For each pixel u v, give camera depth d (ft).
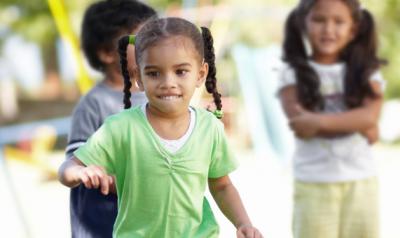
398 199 50.57
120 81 23.17
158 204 18.34
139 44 17.97
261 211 47.19
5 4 93.97
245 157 72.54
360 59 27.32
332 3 27.02
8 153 58.95
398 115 82.58
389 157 71.05
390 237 40.14
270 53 72.74
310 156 26.81
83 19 24.70
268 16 82.69
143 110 18.56
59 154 76.33
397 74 85.46
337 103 27.32
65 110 103.60
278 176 61.41
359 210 26.66
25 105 104.78
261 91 71.26
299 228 26.91
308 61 27.50
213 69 19.71
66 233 45.16
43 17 93.86
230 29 83.41
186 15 60.59
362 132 26.84
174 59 17.65
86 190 22.15
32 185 62.90
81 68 44.04
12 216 51.29
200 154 18.47
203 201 19.04
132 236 18.53
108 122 18.43
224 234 39.58
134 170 18.26
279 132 69.41
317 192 26.66
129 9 23.89
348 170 26.63
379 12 85.20
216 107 20.01
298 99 27.20
